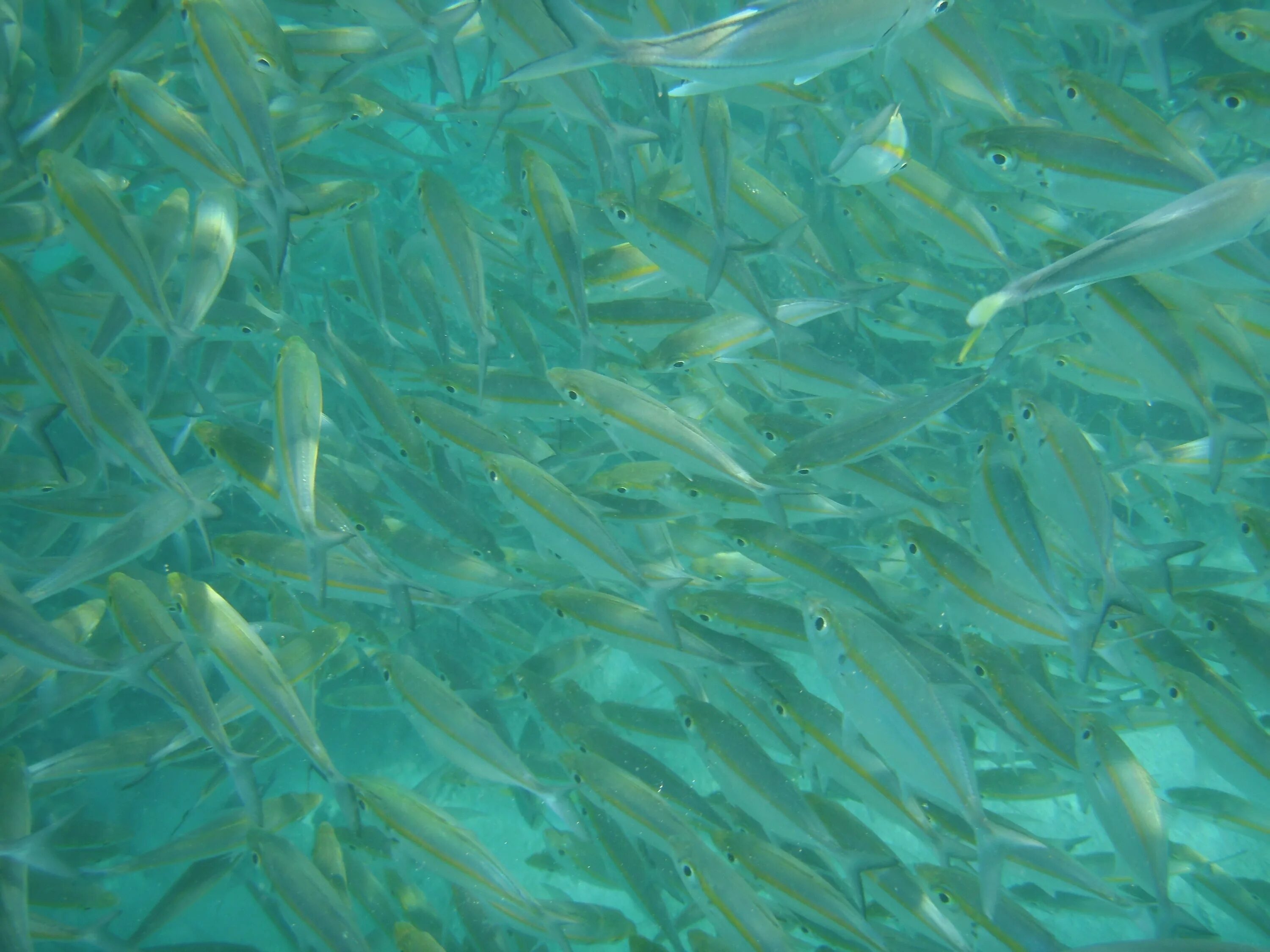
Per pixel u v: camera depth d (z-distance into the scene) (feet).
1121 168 2.75
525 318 3.43
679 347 3.01
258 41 2.89
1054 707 2.66
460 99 2.95
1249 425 2.69
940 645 2.91
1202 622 2.85
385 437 3.18
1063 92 2.98
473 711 2.77
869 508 3.36
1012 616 2.70
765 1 2.37
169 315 2.73
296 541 2.96
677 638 2.75
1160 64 3.16
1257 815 3.02
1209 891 2.96
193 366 3.29
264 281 3.38
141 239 2.69
